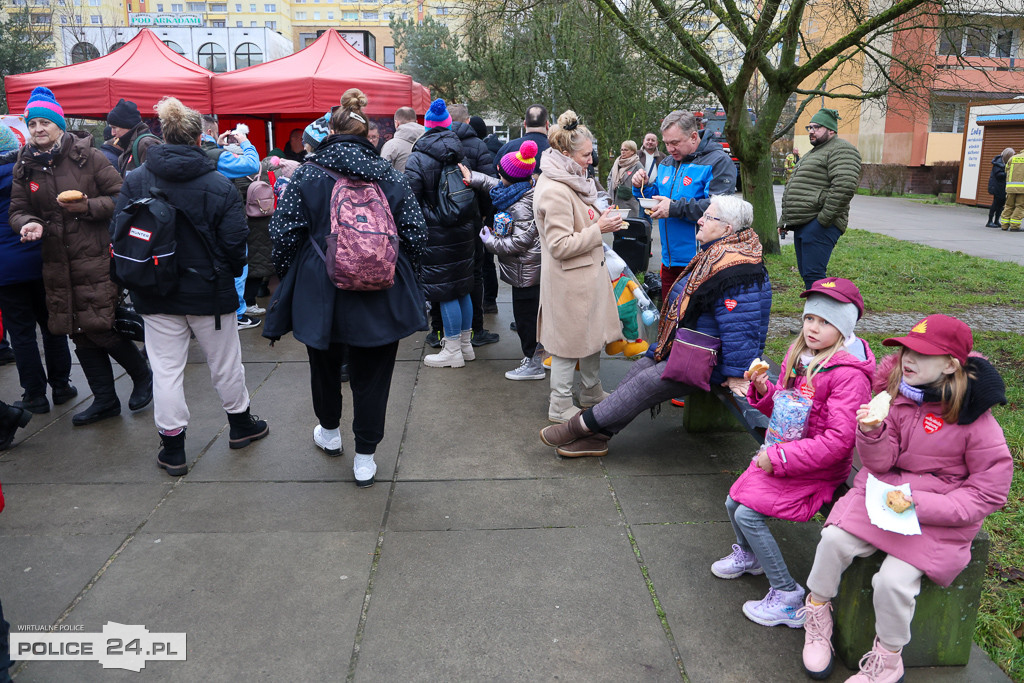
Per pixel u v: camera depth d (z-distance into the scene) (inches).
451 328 227.6
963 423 90.4
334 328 139.0
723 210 142.9
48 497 146.7
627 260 291.9
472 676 99.3
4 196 174.6
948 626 99.7
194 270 149.9
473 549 129.3
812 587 99.7
